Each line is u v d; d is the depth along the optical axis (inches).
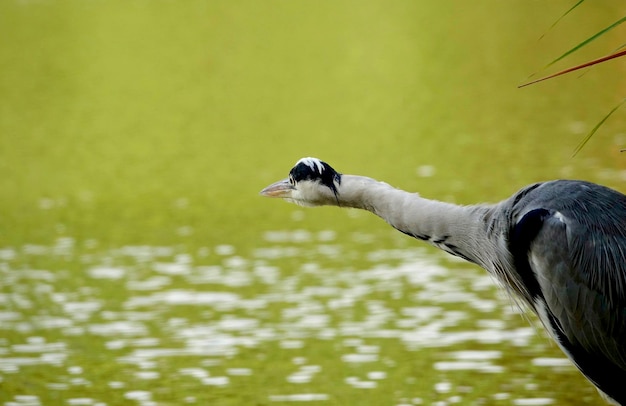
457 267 563.2
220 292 536.7
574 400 371.2
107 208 761.6
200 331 475.5
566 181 232.1
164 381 412.2
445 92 1215.6
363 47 1524.4
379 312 491.2
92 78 1397.6
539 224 226.5
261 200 762.8
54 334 477.1
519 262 233.3
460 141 944.9
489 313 480.4
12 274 584.7
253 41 1609.3
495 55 1384.1
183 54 1530.5
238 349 448.8
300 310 501.0
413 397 381.4
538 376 397.4
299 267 577.0
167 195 799.1
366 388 394.0
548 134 935.0
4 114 1206.9
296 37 1626.5
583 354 232.2
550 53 1341.0
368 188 250.8
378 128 1048.8
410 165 852.0
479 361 418.0
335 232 655.1
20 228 701.9
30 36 1674.5
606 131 918.4
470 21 1633.9
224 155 962.1
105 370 426.6
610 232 222.2
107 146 1029.2
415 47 1489.9
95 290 548.4
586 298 222.8
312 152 947.3
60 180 877.8
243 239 646.5
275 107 1201.4
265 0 1963.6
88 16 1835.6
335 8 1845.5
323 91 1277.1
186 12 1852.9
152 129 1111.6
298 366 423.2
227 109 1202.6
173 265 593.6
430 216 243.4
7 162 965.8
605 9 1544.0
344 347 444.1
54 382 413.7
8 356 446.9
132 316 501.4
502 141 922.7
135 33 1686.8
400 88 1259.2
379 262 579.5
